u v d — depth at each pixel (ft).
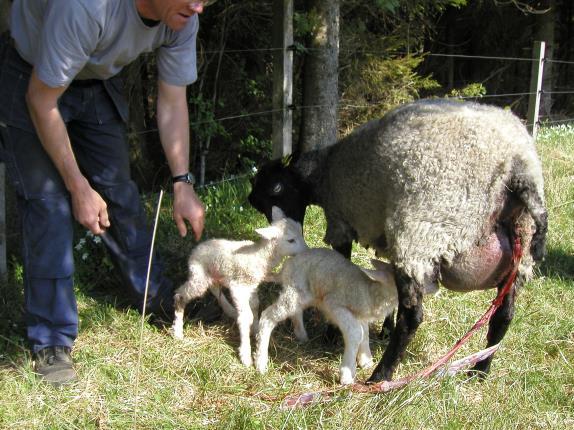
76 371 8.63
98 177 9.45
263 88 18.99
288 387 8.64
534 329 9.69
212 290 9.83
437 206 7.86
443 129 7.98
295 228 9.16
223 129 17.03
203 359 9.00
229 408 8.20
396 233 8.08
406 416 7.86
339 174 9.18
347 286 8.58
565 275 11.30
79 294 10.22
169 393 8.39
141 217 9.87
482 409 8.13
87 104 9.00
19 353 8.84
